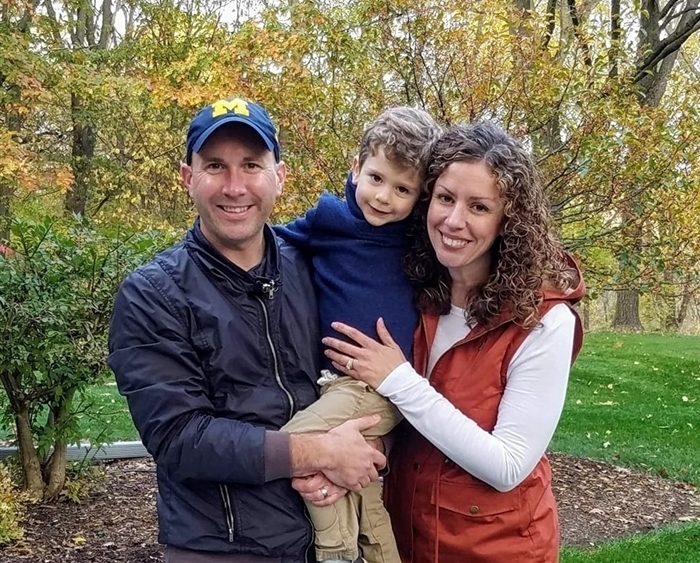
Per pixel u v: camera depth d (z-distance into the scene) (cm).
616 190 520
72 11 1482
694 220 523
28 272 463
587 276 569
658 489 611
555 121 533
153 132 1226
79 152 1489
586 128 506
